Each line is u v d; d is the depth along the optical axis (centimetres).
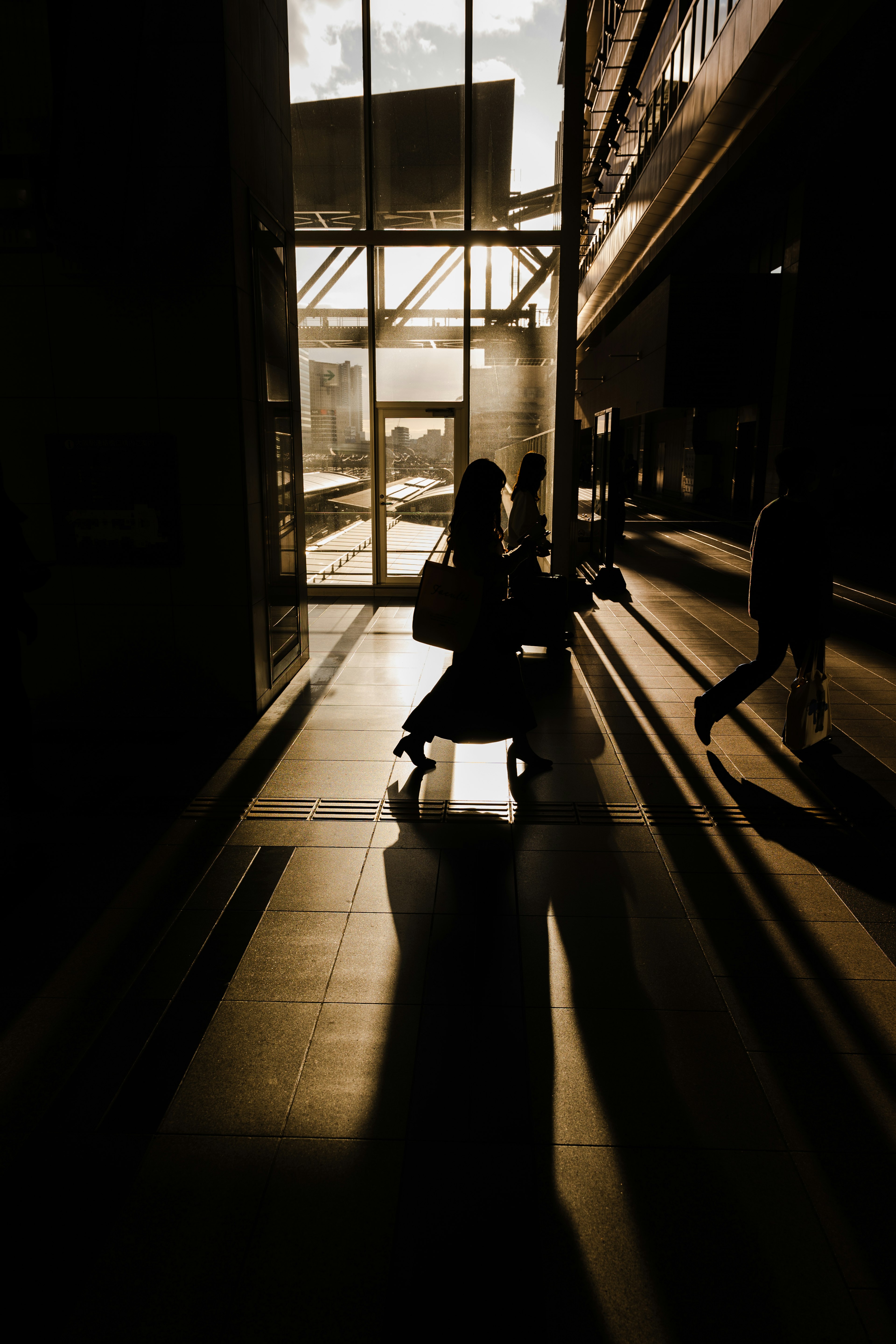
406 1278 170
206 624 530
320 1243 178
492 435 967
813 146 1670
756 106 1463
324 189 927
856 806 411
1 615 373
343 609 935
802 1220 184
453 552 396
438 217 932
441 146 913
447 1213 185
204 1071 230
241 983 269
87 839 372
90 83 428
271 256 569
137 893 325
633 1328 160
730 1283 170
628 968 278
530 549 425
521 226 927
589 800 417
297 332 645
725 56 1404
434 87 899
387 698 589
